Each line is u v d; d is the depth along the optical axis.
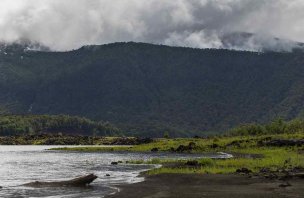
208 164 73.06
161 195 39.44
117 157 116.94
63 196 39.78
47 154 142.00
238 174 56.31
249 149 126.19
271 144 127.94
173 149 147.25
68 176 63.22
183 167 69.44
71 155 133.00
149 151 151.25
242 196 37.94
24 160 107.19
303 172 54.69
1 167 82.50
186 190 42.72
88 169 75.00
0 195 40.62
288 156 87.94
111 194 40.62
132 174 62.62
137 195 39.72
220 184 46.88
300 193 39.22
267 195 38.25
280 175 52.88
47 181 52.56
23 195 40.66
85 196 39.66
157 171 63.00
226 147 139.25
